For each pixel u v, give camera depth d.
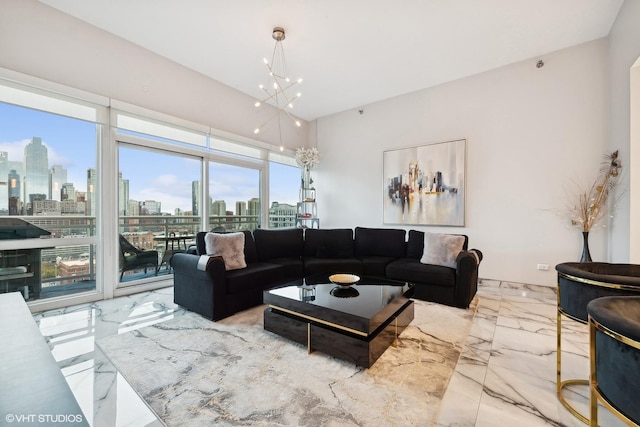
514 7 2.76
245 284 2.87
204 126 4.12
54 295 2.96
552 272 3.56
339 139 5.65
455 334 2.38
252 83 4.42
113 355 2.00
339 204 5.65
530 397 1.58
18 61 2.62
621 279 1.27
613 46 3.04
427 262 3.45
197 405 1.50
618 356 0.85
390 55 3.60
